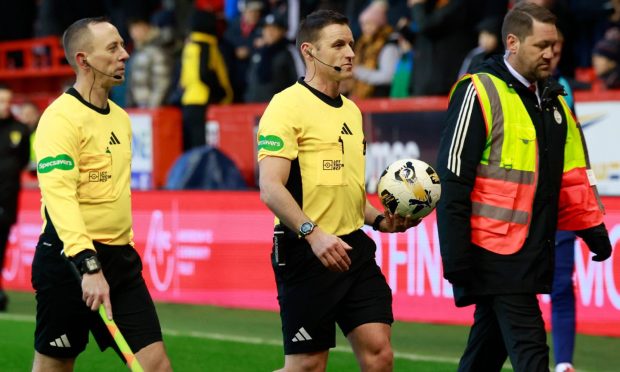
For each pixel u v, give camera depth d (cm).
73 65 1900
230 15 5344
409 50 4175
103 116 1908
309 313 1864
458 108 1942
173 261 3912
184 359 2894
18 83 6156
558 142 1969
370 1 4569
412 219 1920
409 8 4478
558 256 2392
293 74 4341
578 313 3133
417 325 3319
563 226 2059
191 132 4459
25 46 6097
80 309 1902
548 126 1958
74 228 1806
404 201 1902
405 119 3656
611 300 3075
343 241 1838
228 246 3775
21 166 3791
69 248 1802
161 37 4928
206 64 4431
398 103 3666
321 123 1858
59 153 1834
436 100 3591
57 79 6012
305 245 1862
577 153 2050
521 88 1944
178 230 3897
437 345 3009
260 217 3712
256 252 3719
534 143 1938
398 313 3416
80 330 1934
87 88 1897
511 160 1928
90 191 1883
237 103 4753
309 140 1852
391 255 3431
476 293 1938
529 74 1944
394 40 4234
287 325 1891
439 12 3894
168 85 4884
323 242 1777
